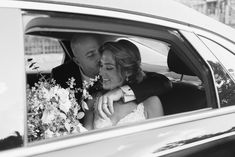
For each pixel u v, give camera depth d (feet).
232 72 7.80
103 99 7.39
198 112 7.17
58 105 6.44
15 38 5.07
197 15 7.66
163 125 6.55
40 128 6.07
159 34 6.79
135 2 6.56
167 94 7.59
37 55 6.48
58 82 7.23
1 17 5.00
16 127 4.99
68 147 5.40
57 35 6.58
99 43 7.13
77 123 6.63
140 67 7.59
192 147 6.61
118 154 5.69
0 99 4.92
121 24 6.28
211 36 7.63
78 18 5.80
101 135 5.79
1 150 4.88
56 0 5.57
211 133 6.98
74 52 7.20
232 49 7.93
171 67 7.52
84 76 7.45
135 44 7.27
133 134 6.11
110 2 6.18
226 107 7.56
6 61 4.98
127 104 7.43
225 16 32.86
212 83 7.43
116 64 7.45
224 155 7.20
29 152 5.04
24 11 5.23
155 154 6.06
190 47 7.20
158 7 6.90
